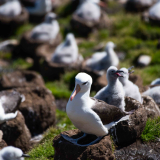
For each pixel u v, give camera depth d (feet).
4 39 77.41
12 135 32.45
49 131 34.73
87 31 73.92
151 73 55.47
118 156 24.88
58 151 23.90
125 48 65.67
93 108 22.20
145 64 58.80
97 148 22.81
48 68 57.52
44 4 81.61
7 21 77.00
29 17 84.02
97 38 73.31
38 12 82.99
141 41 67.51
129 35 71.20
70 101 22.48
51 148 28.68
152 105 29.73
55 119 38.17
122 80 31.19
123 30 72.90
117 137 25.70
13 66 66.33
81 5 77.25
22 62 67.72
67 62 57.41
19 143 33.14
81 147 22.93
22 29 78.79
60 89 53.36
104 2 88.07
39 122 37.01
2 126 31.99
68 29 77.05
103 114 22.34
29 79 47.62
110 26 75.56
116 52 65.26
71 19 75.41
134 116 25.36
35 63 64.08
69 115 22.68
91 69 52.95
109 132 25.48
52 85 55.26
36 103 36.68
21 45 69.67
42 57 62.03
